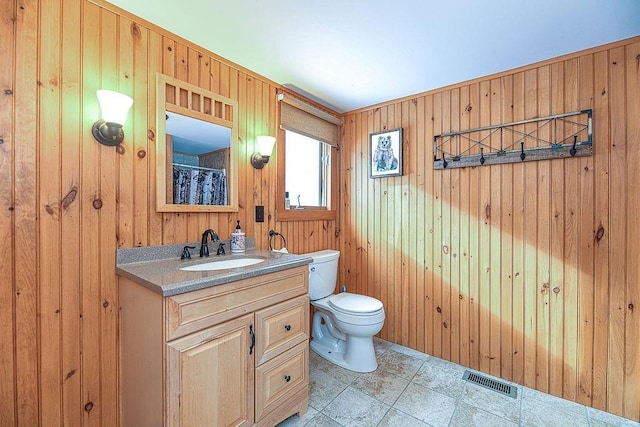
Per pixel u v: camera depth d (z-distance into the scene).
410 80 2.11
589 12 1.38
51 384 1.21
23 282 1.14
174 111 1.56
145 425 1.19
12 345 1.12
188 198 1.62
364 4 1.33
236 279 1.27
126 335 1.32
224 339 1.24
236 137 1.87
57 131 1.21
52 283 1.21
